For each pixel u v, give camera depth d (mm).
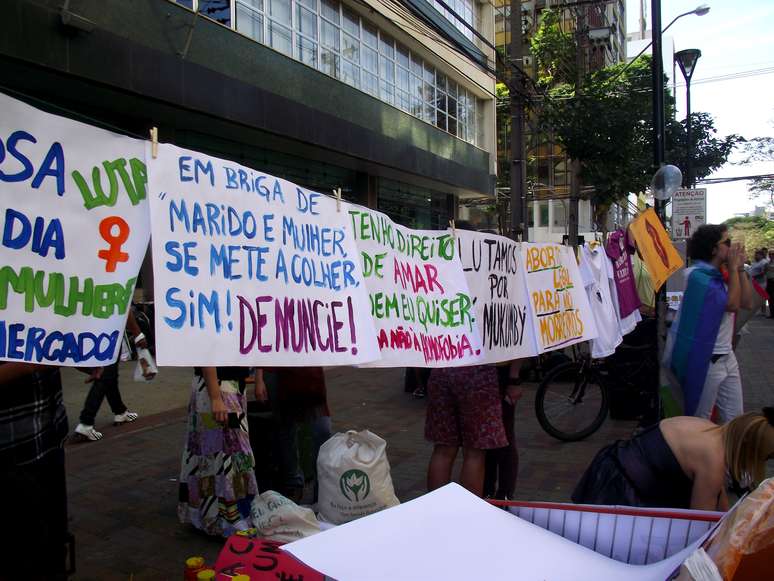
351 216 2750
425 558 1571
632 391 6754
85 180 1846
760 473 2471
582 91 14031
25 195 1725
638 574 1672
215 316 2102
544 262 4316
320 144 12383
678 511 1894
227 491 3666
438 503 1796
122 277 1905
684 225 11844
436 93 18484
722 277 4402
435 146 18141
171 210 2025
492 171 22125
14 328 1686
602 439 6125
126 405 7340
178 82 9219
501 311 3746
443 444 3770
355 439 3389
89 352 1822
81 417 5938
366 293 2699
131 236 1937
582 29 17031
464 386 3629
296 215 2471
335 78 13391
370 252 2836
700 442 2582
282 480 4410
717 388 4430
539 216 33406
